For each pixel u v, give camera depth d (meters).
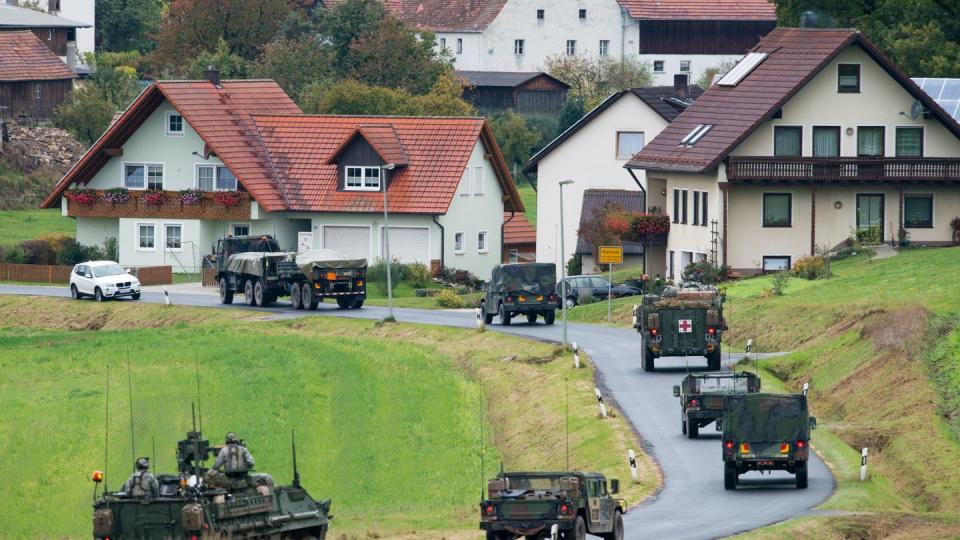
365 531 134.88
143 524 113.31
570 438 181.50
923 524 140.00
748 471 156.88
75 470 175.25
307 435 190.00
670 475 160.12
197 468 115.94
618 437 176.50
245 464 117.69
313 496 161.25
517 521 121.62
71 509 159.88
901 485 167.25
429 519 143.75
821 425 185.50
